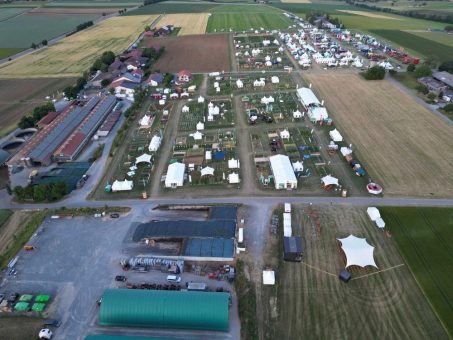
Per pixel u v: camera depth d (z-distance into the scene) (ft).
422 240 197.16
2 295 173.47
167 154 295.89
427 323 154.30
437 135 304.30
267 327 155.22
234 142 306.96
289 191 241.96
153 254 195.83
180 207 231.30
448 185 240.73
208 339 152.05
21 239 208.54
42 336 153.28
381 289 170.30
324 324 155.43
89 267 188.85
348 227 208.33
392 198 230.48
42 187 240.53
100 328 158.61
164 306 157.28
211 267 187.11
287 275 179.52
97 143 319.06
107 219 223.10
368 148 288.92
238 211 224.12
